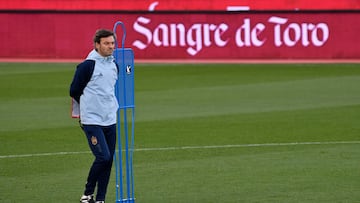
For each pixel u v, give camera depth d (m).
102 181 31.58
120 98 31.52
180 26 92.56
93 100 30.61
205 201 33.12
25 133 49.34
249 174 37.62
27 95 66.88
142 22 93.12
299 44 91.31
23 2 102.75
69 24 94.62
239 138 46.97
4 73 82.75
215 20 92.06
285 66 86.50
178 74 80.75
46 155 42.50
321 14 90.88
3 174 38.16
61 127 51.38
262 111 57.38
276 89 69.25
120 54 31.27
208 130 49.78
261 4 98.88
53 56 95.25
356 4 98.12
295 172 37.91
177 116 55.53
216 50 92.38
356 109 57.91
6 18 95.81
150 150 43.56
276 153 42.44
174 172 38.25
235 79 76.56
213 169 38.75
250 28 91.62
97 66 30.48
